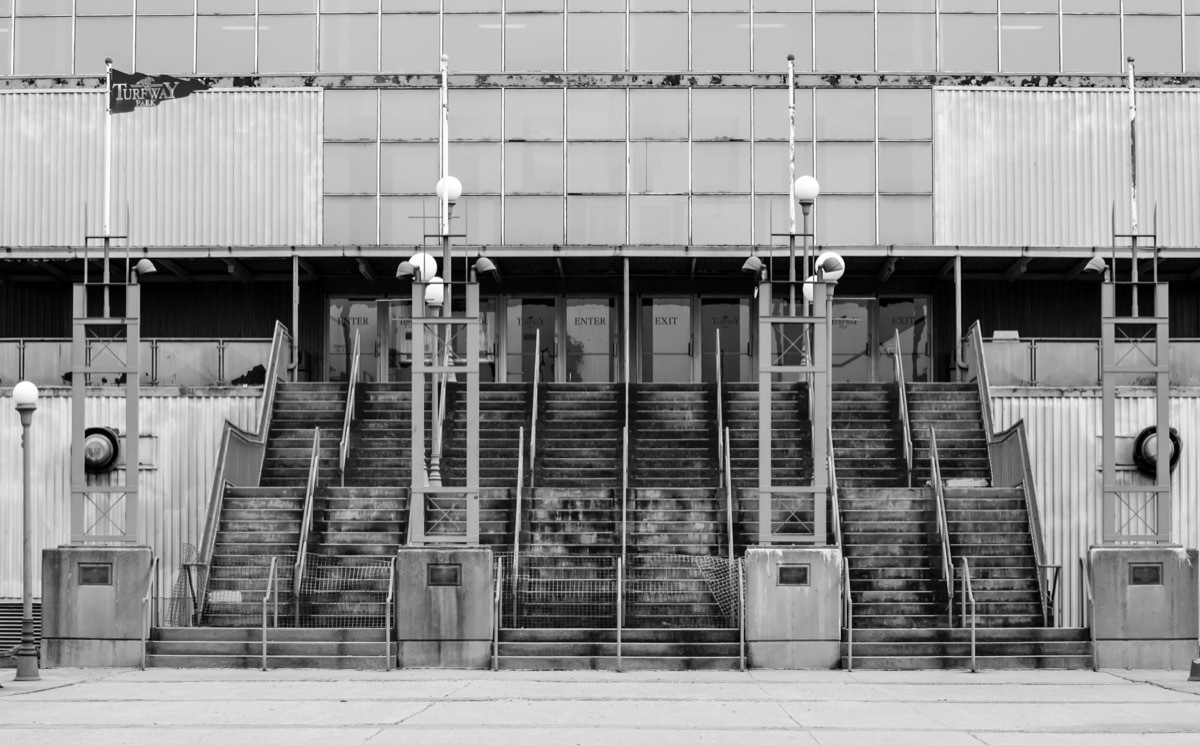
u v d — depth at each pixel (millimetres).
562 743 15625
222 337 34781
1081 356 31016
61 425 30859
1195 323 35656
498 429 30125
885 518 26531
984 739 16047
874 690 20250
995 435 28578
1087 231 34812
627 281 32750
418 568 22859
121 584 23141
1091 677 21844
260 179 34969
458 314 36062
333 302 36188
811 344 35750
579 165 34844
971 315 35750
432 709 18281
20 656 21719
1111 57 35281
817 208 34812
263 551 25953
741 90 35000
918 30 35281
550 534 26141
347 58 35281
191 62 35438
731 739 15969
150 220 34938
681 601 24734
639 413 30453
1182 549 23172
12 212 35031
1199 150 34969
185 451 30641
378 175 34906
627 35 35219
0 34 35500
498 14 35312
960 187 34844
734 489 27172
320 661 22750
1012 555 25578
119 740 15836
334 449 29531
